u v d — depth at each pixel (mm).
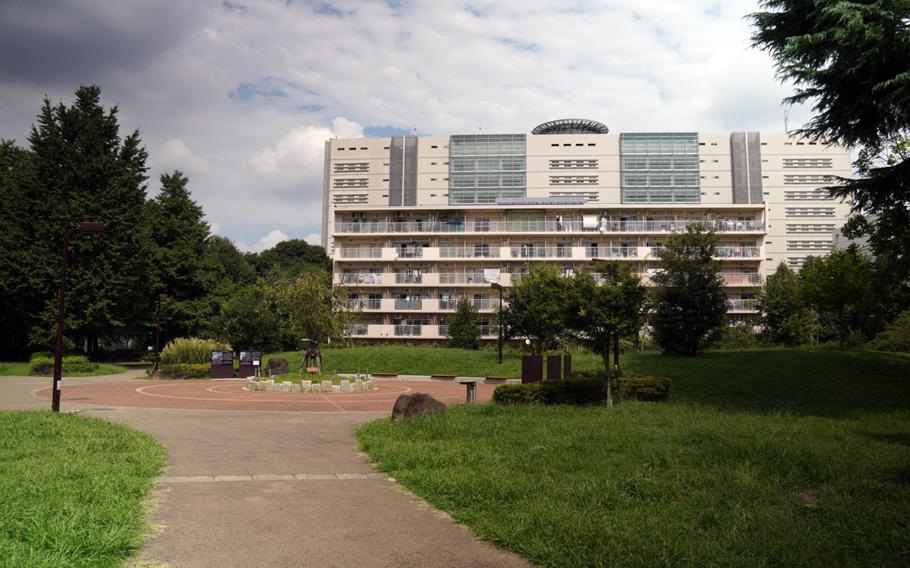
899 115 15422
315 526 6355
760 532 5750
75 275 41500
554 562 5164
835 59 14398
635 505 6789
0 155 50125
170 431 13539
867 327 44562
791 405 17172
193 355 37875
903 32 12469
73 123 45500
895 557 5129
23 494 6621
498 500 7117
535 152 74125
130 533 5641
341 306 33469
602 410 15625
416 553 5547
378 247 58688
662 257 32094
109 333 46250
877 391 19781
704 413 14742
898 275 21625
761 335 46781
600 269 17594
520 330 38188
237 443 11945
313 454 10836
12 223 41906
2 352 48812
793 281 46438
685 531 5789
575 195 73000
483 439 11141
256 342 49781
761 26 16312
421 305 56375
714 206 56719
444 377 35188
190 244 53719
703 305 30141
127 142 49781
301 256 82688
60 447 9797
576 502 6875
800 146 71938
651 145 73000
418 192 75125
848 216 23578
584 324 17078
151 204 53562
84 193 42938
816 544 5379
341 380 29047
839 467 8234
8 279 40281
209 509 6945
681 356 29938
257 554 5438
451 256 57281
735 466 8531
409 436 11781
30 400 21500
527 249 57031
